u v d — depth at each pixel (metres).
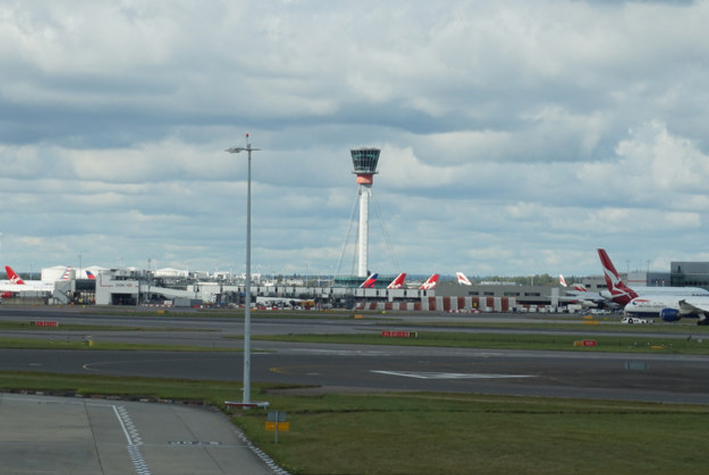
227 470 43.41
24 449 46.75
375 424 57.94
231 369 96.56
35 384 76.00
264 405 64.56
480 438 53.41
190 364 101.25
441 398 74.00
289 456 46.72
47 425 54.62
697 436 56.03
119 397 68.75
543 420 61.75
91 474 41.59
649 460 47.75
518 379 91.31
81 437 50.81
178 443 50.03
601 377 94.31
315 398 71.75
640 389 84.38
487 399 74.19
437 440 52.31
